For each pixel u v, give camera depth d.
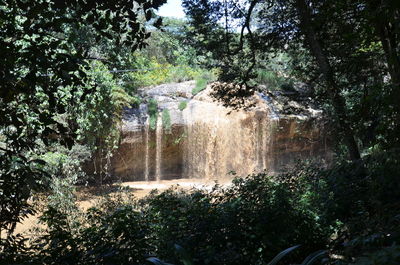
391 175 4.04
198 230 4.97
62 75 3.16
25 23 3.23
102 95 16.77
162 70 24.78
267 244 5.21
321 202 6.06
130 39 3.92
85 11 3.61
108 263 3.99
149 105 22.31
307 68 13.68
